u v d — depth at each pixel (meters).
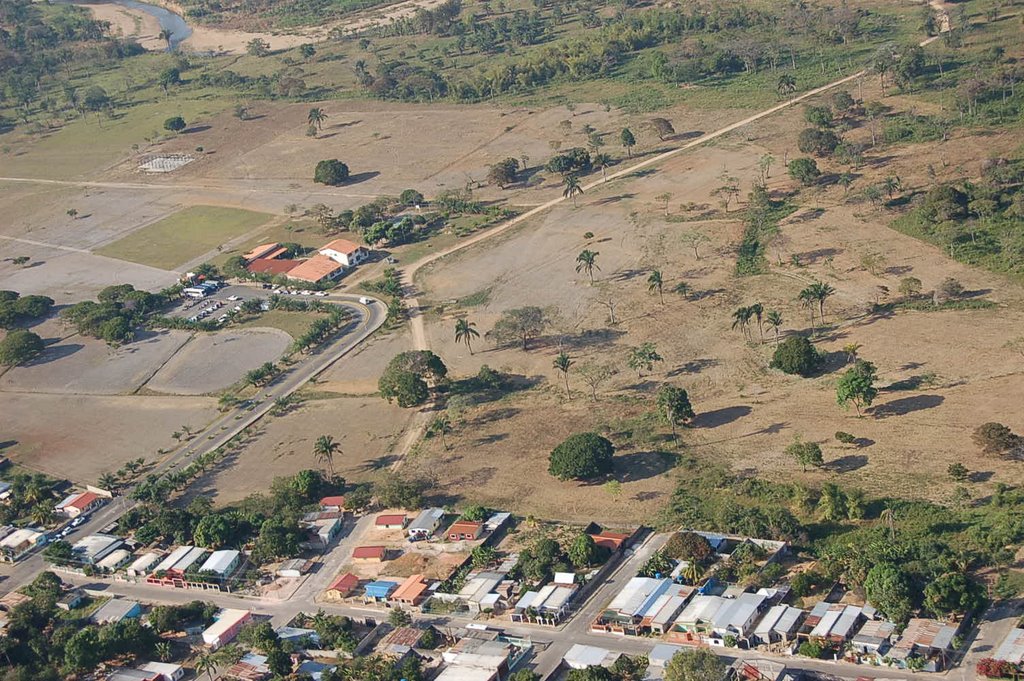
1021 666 158.50
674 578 194.50
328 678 181.12
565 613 192.50
